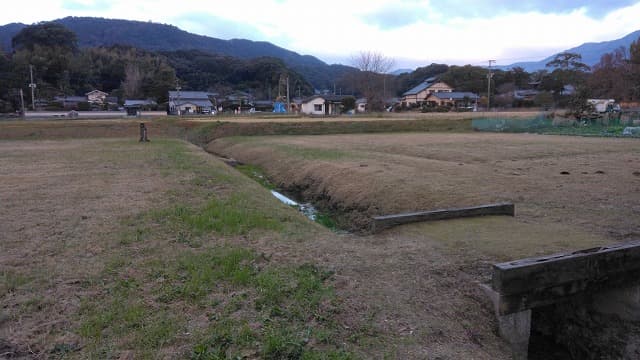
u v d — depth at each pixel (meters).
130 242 6.41
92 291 4.68
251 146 26.23
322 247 6.33
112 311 4.18
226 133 35.31
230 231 7.05
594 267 5.07
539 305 4.83
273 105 89.44
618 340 5.07
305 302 4.44
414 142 26.36
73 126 35.50
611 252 5.18
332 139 29.95
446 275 5.32
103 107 74.88
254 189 11.51
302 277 5.07
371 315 4.30
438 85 84.81
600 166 15.06
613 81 54.28
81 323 3.98
